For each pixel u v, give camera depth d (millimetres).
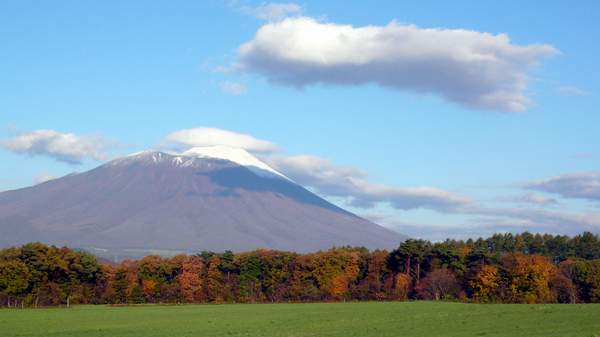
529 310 76438
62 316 86688
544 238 174875
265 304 118438
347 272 139625
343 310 87062
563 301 114500
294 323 67750
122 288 133375
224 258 143500
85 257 131125
